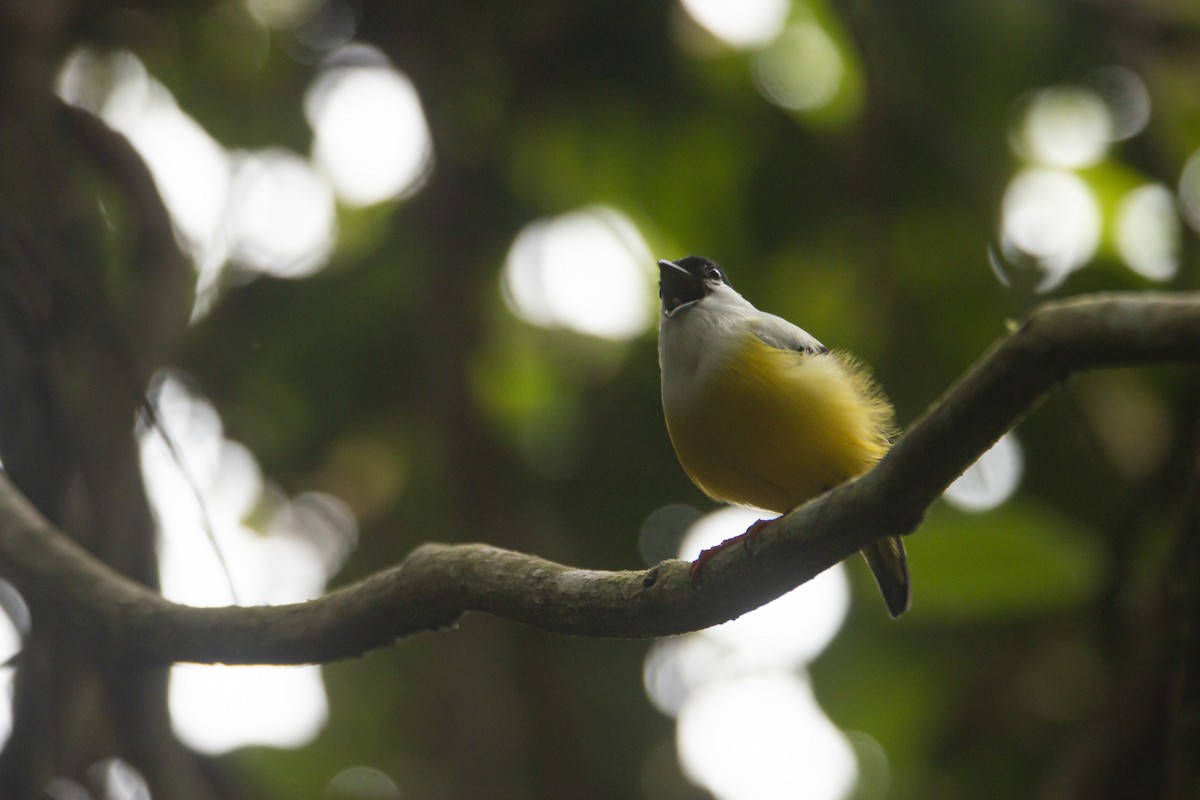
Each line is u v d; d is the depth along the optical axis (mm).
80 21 10617
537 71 11672
